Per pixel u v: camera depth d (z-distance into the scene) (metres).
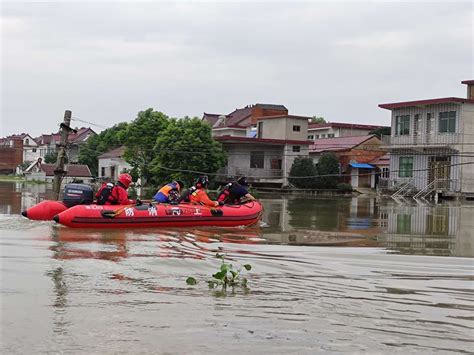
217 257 9.11
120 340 4.94
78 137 81.12
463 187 36.72
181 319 5.57
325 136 58.00
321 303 6.26
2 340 4.90
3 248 9.63
